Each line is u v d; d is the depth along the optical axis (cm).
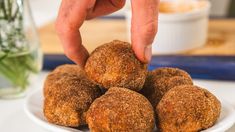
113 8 38
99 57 34
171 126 32
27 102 39
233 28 68
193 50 58
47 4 95
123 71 34
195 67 51
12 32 44
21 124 40
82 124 34
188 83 36
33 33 46
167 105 32
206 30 61
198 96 32
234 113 34
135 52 33
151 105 33
